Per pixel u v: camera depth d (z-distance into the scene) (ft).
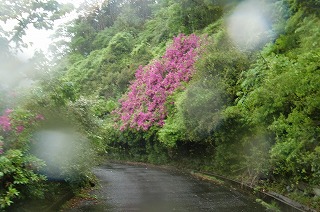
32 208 26.30
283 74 29.99
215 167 56.70
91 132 43.06
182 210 29.91
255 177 40.37
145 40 134.62
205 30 80.18
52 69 32.40
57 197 32.58
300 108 29.09
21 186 23.29
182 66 76.48
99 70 137.39
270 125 32.60
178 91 72.49
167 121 73.10
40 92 29.89
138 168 76.69
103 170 70.79
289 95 30.71
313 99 26.50
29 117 26.22
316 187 28.68
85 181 43.14
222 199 35.40
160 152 82.58
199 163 64.23
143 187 44.70
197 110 51.06
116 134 99.35
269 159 36.14
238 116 44.06
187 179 53.36
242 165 45.60
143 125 81.76
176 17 95.35
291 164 29.96
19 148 23.65
